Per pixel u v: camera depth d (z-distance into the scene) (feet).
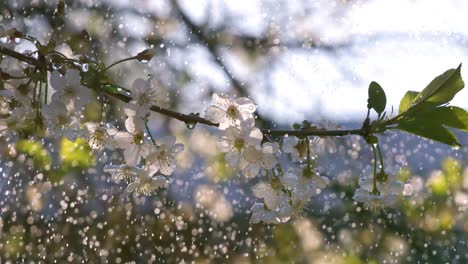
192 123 3.60
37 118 3.63
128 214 5.55
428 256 5.75
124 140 3.63
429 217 5.83
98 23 6.34
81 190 5.27
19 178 5.13
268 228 5.80
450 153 6.05
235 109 3.60
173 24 6.81
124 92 3.79
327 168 5.71
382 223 5.75
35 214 5.29
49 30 5.80
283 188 3.74
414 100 3.56
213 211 5.79
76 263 5.39
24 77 3.62
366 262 5.70
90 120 3.62
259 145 3.59
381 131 3.56
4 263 5.22
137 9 6.63
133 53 6.50
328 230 5.75
